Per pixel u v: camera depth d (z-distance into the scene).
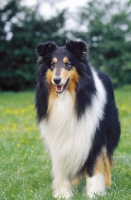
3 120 13.61
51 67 5.09
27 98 23.77
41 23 30.59
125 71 31.12
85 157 5.27
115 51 31.28
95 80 5.45
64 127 5.16
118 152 8.27
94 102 5.19
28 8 31.14
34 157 7.80
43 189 5.67
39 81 5.24
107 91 5.91
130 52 31.55
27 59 30.31
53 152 5.33
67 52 5.10
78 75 5.08
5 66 30.31
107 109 5.72
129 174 6.47
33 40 30.09
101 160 5.38
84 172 5.42
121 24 32.12
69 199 5.18
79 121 5.11
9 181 6.19
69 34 31.66
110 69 31.42
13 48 30.19
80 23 32.03
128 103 18.58
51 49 5.19
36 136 10.21
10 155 8.11
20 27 30.30
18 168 7.09
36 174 6.62
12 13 30.22
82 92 5.07
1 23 29.94
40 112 5.30
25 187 5.80
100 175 5.33
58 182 5.43
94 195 5.12
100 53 31.58
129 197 5.17
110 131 5.81
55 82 4.91
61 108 5.12
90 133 5.19
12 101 21.64
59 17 31.05
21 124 12.73
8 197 5.31
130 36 31.91
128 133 10.61
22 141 9.52
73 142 5.19
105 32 31.45
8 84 30.41
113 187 5.79
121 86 30.94
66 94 5.11
